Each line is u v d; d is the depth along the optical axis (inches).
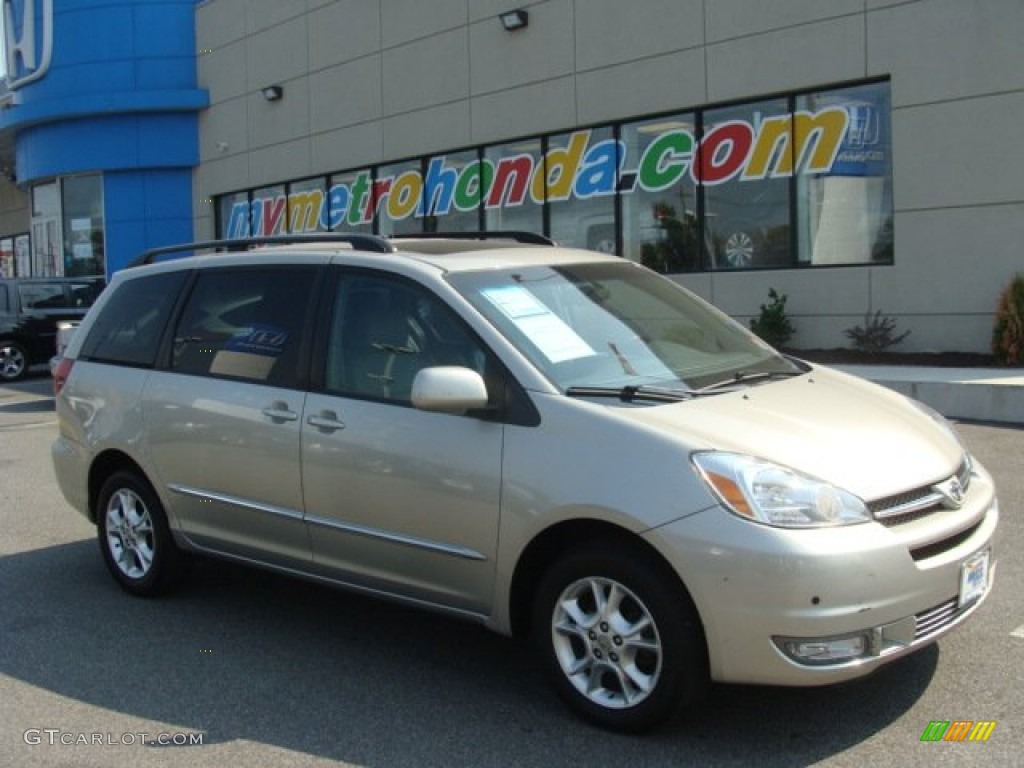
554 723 161.2
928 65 492.4
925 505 151.4
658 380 173.2
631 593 150.3
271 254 210.5
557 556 163.5
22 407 573.3
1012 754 145.6
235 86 888.9
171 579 226.1
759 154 560.7
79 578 246.5
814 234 543.8
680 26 580.1
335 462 183.5
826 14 523.5
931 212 497.0
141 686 181.0
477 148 701.3
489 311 175.8
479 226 705.0
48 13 940.0
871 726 155.1
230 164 902.4
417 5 723.4
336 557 188.1
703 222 586.2
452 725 162.1
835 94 530.3
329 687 178.7
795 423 159.3
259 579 243.0
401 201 759.1
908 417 175.3
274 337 201.6
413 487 172.4
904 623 143.8
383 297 187.9
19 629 210.8
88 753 155.9
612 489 149.8
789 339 547.2
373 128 765.3
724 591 140.9
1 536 287.3
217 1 898.7
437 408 165.2
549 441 158.4
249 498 199.8
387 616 215.6
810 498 142.6
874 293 518.9
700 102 574.9
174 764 152.0
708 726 156.8
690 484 145.1
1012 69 469.7
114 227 956.6
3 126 1017.5
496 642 199.3
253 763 151.7
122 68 925.8
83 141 955.3
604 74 617.6
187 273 226.5
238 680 182.7
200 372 213.0
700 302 214.8
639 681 151.4
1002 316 462.6
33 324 719.1
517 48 662.5
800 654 139.5
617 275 204.8
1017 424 393.1
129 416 223.9
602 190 631.8
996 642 184.9
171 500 217.2
